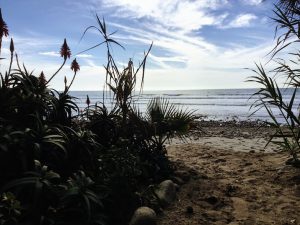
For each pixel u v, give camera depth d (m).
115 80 3.59
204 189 3.44
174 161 4.60
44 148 2.48
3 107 2.69
